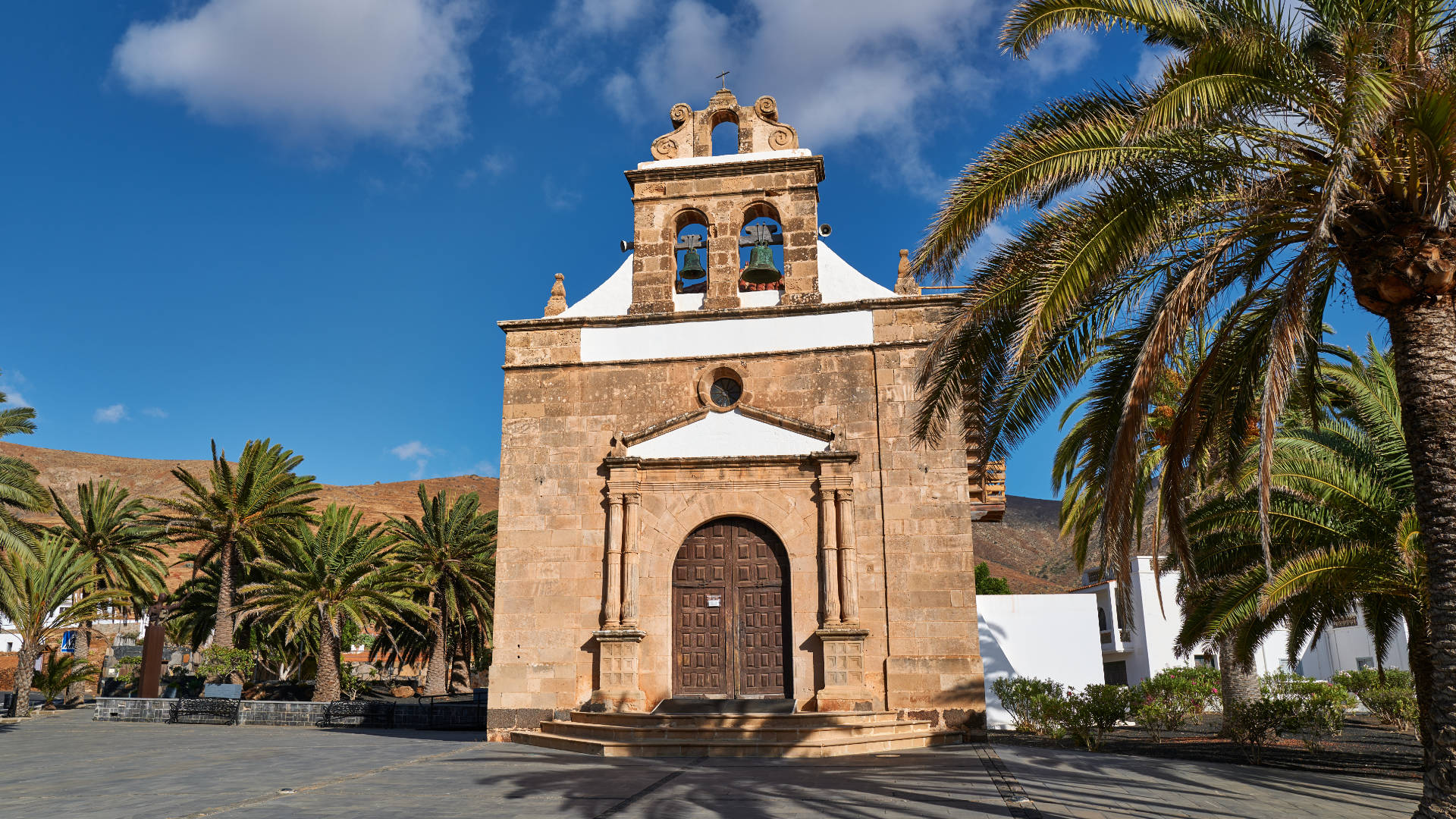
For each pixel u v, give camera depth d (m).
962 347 13.24
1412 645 14.20
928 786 12.83
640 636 19.83
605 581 20.62
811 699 19.36
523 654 20.47
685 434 21.11
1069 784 12.97
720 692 19.88
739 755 16.97
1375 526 13.98
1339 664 42.72
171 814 11.08
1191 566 12.16
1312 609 16.62
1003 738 23.30
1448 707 9.23
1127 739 22.27
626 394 21.67
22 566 37.25
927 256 11.94
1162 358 10.77
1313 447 14.84
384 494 173.88
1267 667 37.88
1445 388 9.61
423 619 42.41
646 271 22.52
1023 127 11.56
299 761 17.08
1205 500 16.28
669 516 20.69
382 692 54.66
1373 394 14.96
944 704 18.98
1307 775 14.41
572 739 18.12
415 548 43.94
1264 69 10.12
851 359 21.09
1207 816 10.62
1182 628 17.06
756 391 21.30
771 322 21.67
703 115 23.72
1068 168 10.68
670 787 12.91
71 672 46.19
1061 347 13.53
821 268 22.34
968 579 19.44
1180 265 12.41
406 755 18.08
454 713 29.47
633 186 23.12
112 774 15.79
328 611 36.47
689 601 20.44
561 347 22.12
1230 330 12.10
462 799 12.09
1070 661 30.89
